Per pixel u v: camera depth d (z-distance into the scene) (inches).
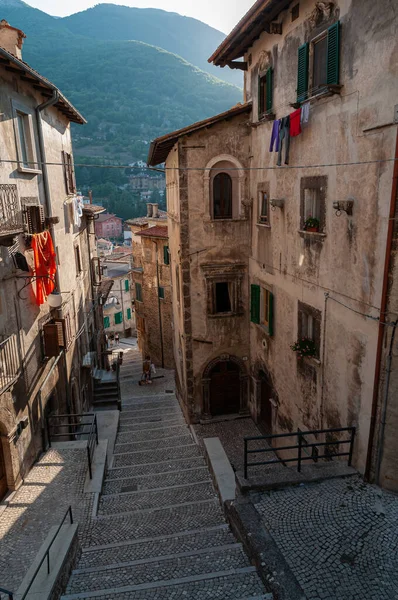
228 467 481.7
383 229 331.0
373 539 295.7
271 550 287.6
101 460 494.3
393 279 323.9
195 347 688.4
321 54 414.6
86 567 314.0
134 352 1546.5
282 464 567.5
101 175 5708.7
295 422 526.0
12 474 422.0
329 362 428.5
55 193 613.3
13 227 407.5
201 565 296.2
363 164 350.9
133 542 343.9
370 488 352.5
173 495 461.4
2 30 560.4
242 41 564.1
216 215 658.2
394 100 311.1
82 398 754.8
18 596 241.8
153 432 702.5
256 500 341.1
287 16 470.9
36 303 506.6
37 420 493.0
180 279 696.4
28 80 497.4
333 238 406.3
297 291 494.0
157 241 1169.4
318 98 405.7
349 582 260.5
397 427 340.8
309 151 443.5
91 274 990.4
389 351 333.7
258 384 676.7
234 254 664.4
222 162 635.5
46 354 519.5
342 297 396.2
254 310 641.0
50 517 389.7
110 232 4756.4
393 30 307.6
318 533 302.5
